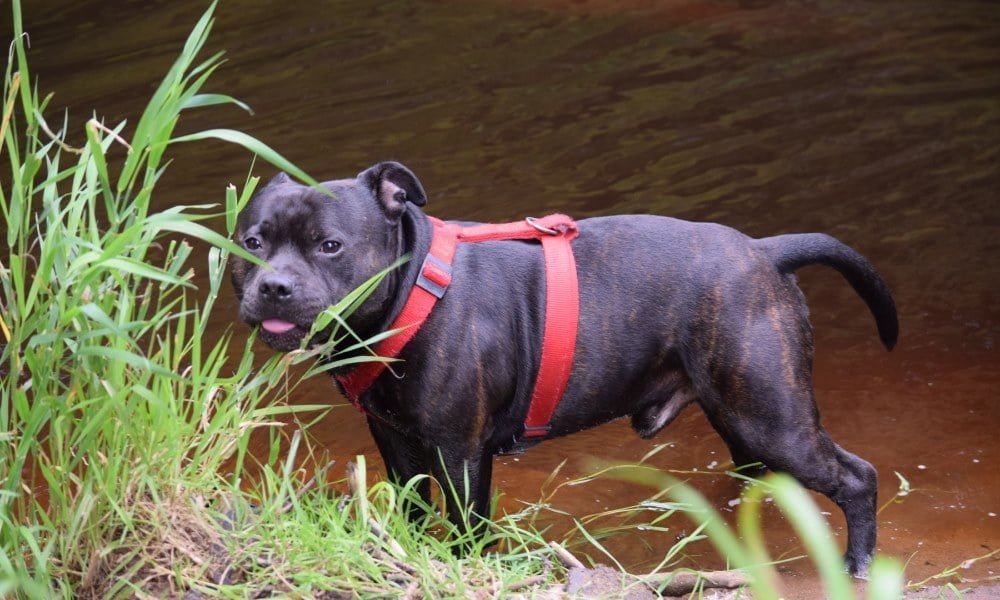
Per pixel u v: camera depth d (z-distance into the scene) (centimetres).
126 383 362
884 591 235
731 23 1116
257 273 388
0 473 344
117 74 964
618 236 443
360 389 417
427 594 346
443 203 756
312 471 509
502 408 432
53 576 344
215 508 372
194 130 880
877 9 1153
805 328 446
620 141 859
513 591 373
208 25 370
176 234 725
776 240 457
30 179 341
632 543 469
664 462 533
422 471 454
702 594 398
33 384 345
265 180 787
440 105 924
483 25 1112
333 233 389
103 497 348
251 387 369
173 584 340
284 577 343
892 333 491
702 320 432
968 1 1166
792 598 419
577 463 535
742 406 432
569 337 427
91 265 335
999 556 449
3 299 568
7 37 1062
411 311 405
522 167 813
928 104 919
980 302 653
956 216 746
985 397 567
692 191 778
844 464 447
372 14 1138
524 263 432
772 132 872
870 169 812
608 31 1095
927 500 491
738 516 488
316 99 935
